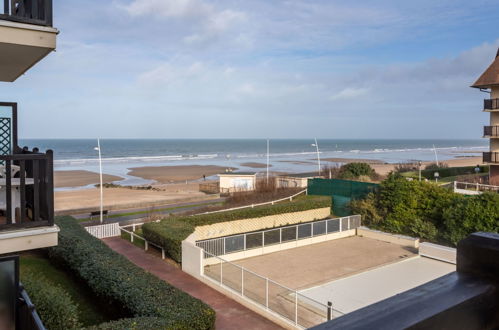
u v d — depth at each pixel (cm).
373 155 12912
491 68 3100
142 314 953
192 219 2069
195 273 1550
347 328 99
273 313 1211
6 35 542
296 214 2528
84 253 1270
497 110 3017
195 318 933
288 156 12569
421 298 112
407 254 1969
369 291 1477
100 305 1144
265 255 1952
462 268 126
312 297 1415
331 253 1991
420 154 13638
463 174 4250
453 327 107
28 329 640
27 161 832
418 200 2261
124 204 3428
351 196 2670
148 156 12581
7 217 597
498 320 119
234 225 2247
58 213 3133
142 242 2022
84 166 8688
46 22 566
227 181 4162
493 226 1841
